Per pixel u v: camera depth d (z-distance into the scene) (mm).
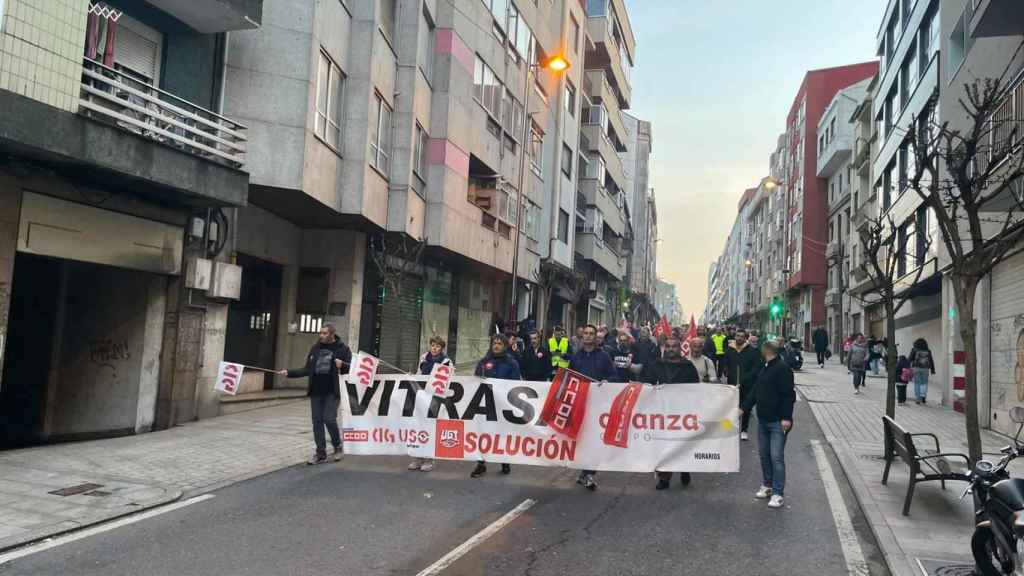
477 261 24062
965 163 7598
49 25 8875
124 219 11156
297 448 10562
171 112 11938
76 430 12094
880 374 31531
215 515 6926
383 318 19797
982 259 7492
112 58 10844
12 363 12258
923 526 6832
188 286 12414
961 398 17109
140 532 6316
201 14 11781
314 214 15898
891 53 29609
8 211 9359
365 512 7145
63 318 12320
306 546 6016
